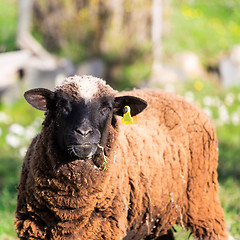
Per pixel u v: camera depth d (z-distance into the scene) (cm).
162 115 1025
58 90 835
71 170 804
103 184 822
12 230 1284
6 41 3173
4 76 2631
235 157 2086
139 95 1040
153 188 945
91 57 2914
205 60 3172
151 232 1012
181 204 1023
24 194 855
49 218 827
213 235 1046
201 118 1063
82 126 783
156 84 2778
